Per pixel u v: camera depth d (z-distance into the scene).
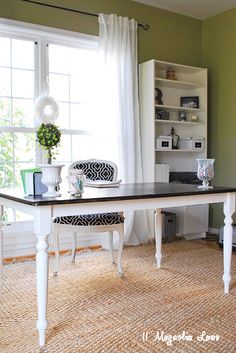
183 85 4.36
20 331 1.92
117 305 2.27
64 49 3.76
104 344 1.78
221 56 4.50
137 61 4.08
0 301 2.32
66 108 3.79
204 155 4.45
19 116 3.53
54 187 1.97
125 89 3.92
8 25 3.33
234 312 2.17
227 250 2.47
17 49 3.49
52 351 1.71
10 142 3.49
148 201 2.15
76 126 3.87
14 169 3.53
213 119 4.64
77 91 3.86
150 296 2.43
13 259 3.36
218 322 2.03
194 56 4.67
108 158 3.79
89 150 3.94
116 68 3.83
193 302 2.32
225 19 4.44
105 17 3.79
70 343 1.79
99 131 3.77
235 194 2.49
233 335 1.88
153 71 3.94
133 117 3.95
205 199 2.38
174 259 3.37
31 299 2.36
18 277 2.82
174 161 4.55
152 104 3.96
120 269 2.86
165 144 4.11
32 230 3.55
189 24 4.61
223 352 1.71
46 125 1.96
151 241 4.07
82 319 2.07
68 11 3.65
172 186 2.68
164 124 4.41
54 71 3.71
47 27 3.52
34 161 3.62
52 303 2.30
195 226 4.26
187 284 2.67
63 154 3.78
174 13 4.46
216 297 2.41
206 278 2.81
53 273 2.89
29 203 1.74
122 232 2.83
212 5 4.30
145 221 4.05
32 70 3.57
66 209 1.85
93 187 2.55
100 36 3.77
